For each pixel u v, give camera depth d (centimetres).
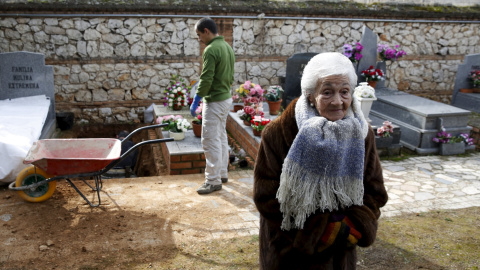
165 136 634
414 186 540
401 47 1039
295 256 183
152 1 867
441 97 1105
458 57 1081
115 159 412
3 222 388
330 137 161
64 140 454
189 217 413
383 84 908
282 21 955
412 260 346
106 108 912
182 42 909
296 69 870
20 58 732
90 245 352
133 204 440
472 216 443
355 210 176
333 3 990
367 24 1003
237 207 442
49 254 336
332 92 167
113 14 852
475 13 1042
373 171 184
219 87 445
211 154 468
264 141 184
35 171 424
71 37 852
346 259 190
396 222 422
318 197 169
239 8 909
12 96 746
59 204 433
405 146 734
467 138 714
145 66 906
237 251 351
